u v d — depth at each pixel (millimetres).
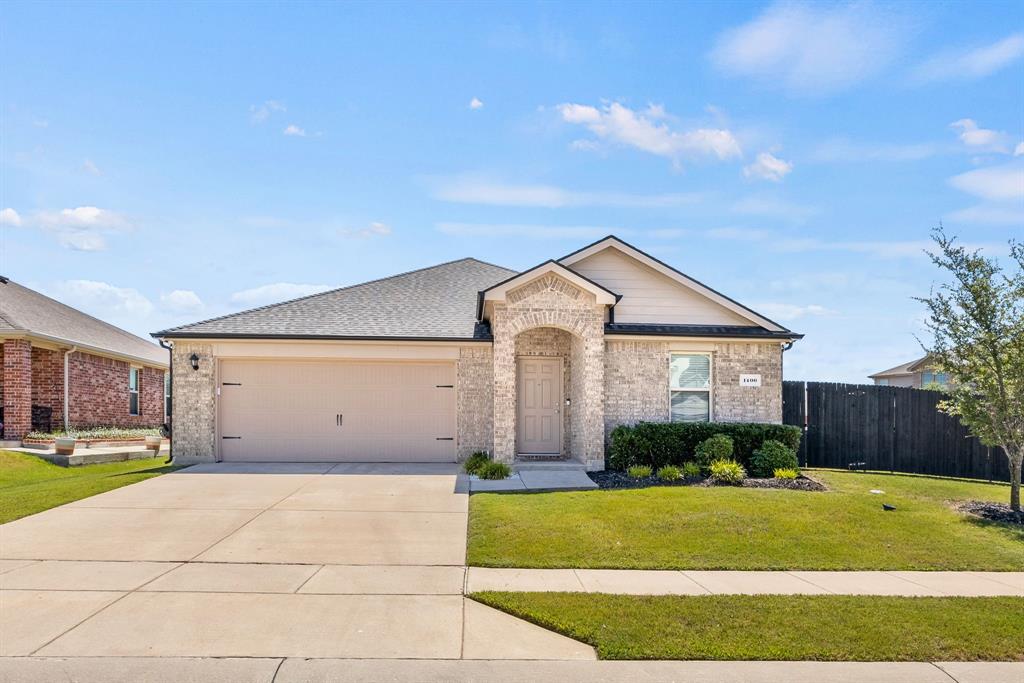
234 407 15859
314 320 16656
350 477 13711
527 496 11719
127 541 8914
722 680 5168
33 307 22312
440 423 16062
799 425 16734
